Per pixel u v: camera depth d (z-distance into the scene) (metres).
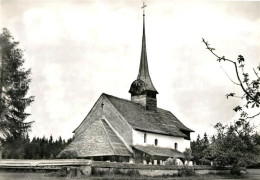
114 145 51.09
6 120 40.69
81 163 35.69
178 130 66.44
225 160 48.94
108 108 57.00
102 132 52.72
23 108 42.66
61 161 37.38
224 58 9.78
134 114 59.09
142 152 53.44
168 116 70.06
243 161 47.84
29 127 42.97
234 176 48.09
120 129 55.09
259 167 69.75
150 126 59.28
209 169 47.97
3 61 41.09
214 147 49.16
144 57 68.12
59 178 32.47
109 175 35.66
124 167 37.50
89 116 58.81
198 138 84.56
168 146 62.22
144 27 69.19
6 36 41.91
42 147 82.06
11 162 40.03
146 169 39.12
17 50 42.81
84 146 52.06
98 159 50.38
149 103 65.00
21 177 32.56
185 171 43.34
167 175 41.44
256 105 9.48
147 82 66.44
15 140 42.22
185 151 62.50
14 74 42.09
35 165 38.50
